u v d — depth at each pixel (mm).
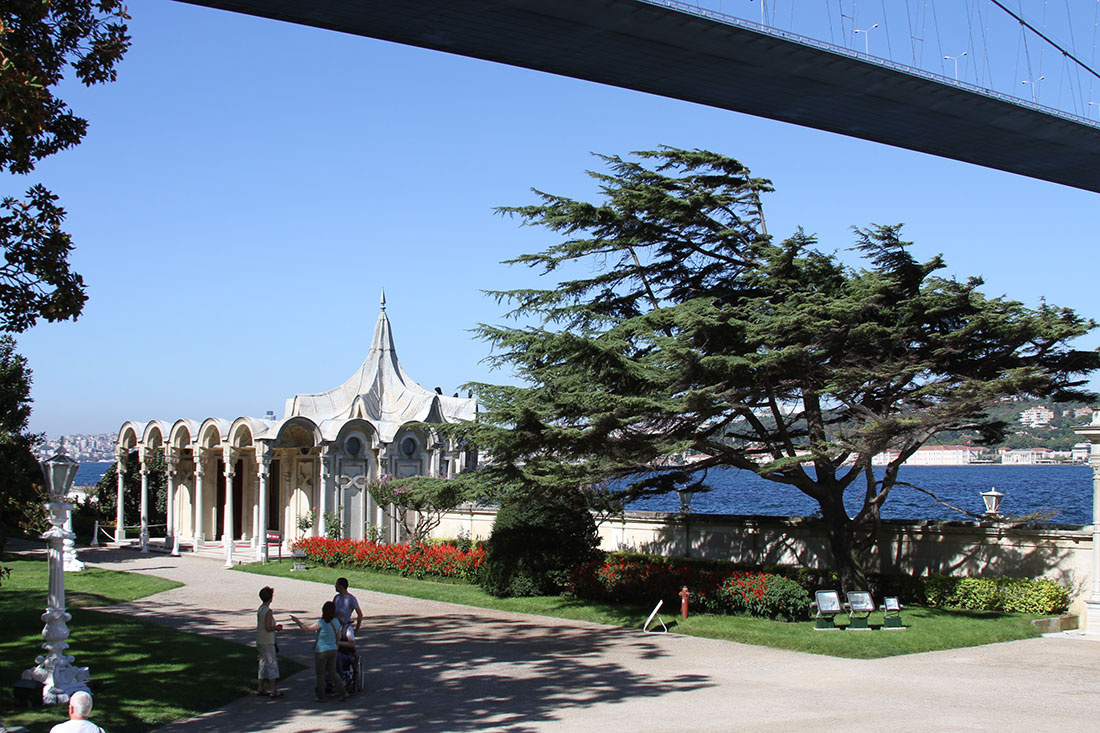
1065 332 20859
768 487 139750
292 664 17500
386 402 38812
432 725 13367
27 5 13914
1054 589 22078
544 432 21453
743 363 20531
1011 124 56031
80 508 42969
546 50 43469
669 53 44250
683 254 25281
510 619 23516
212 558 36062
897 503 75812
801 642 19562
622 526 31547
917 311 21703
